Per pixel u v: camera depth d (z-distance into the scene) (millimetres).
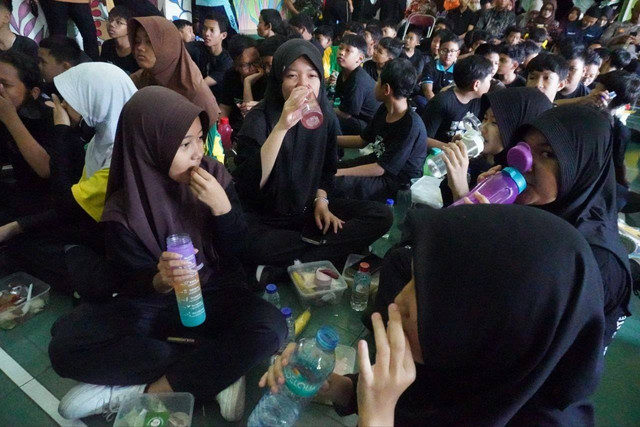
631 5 6414
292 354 939
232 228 1293
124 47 3428
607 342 1113
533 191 1112
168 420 1120
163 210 1240
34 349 1432
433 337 653
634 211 2256
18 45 2992
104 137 1533
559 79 2344
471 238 650
